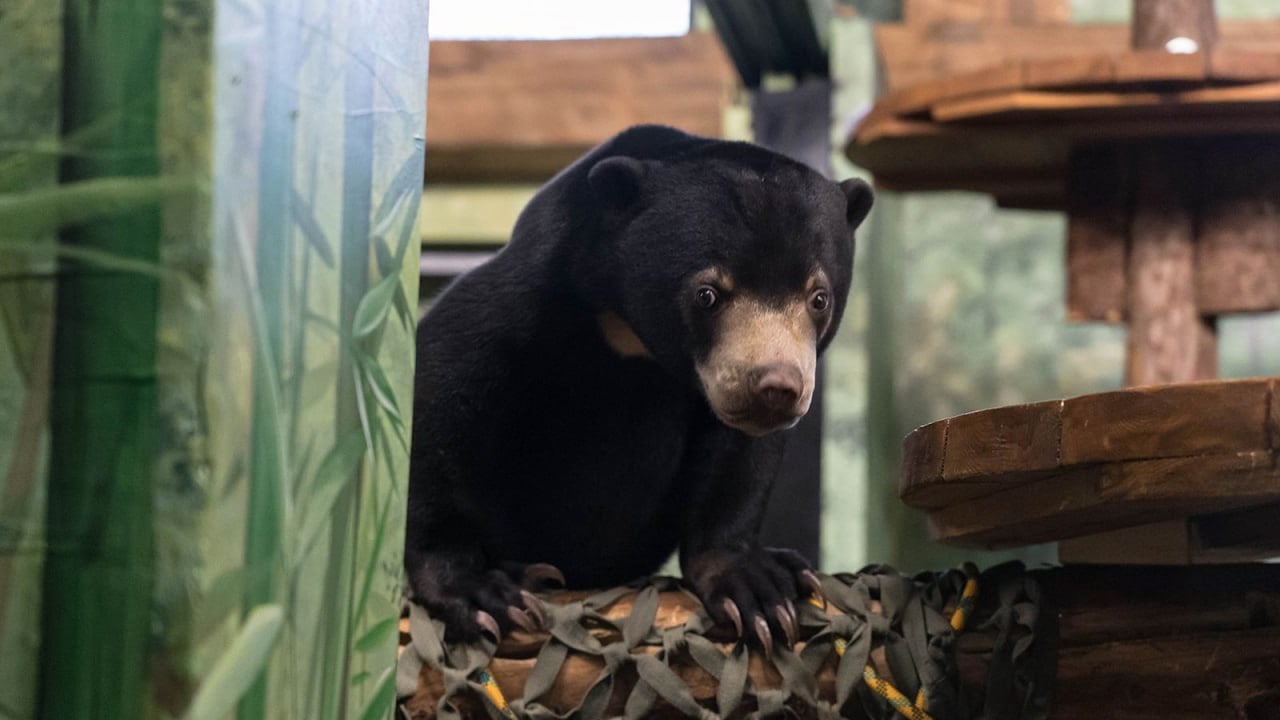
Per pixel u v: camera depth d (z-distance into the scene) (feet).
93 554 4.27
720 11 20.97
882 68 25.44
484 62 23.89
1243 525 7.73
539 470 11.85
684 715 8.66
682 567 11.34
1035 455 7.04
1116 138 16.78
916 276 27.32
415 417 11.14
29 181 4.38
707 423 11.55
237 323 4.44
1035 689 8.27
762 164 11.48
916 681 8.45
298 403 4.89
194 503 4.24
